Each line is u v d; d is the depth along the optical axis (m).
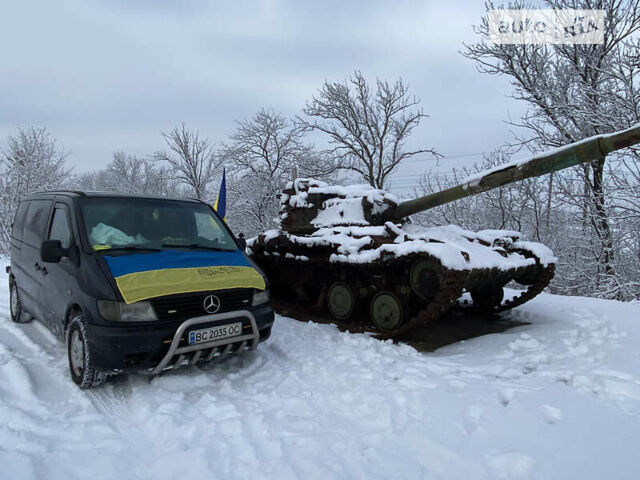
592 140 4.65
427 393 3.78
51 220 5.06
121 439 3.13
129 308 3.73
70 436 3.14
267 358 4.86
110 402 3.77
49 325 4.85
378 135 24.48
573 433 3.04
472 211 16.92
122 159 35.44
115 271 3.96
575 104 12.72
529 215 16.86
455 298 5.09
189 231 5.04
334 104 23.73
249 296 4.43
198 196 26.44
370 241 5.98
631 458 2.72
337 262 6.16
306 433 3.17
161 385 4.03
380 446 2.97
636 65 11.02
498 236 6.73
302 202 7.49
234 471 2.69
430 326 6.46
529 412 3.35
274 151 23.66
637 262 12.00
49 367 4.44
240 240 5.61
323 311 6.95
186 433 3.20
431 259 5.14
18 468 2.62
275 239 6.97
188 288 3.99
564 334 5.47
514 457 2.72
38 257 5.15
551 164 4.99
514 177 5.36
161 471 2.71
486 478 2.59
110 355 3.68
